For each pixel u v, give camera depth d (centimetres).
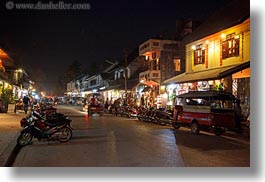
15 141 1331
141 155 1098
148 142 1408
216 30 2355
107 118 3012
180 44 3164
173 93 2939
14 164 977
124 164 962
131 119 2891
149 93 3569
